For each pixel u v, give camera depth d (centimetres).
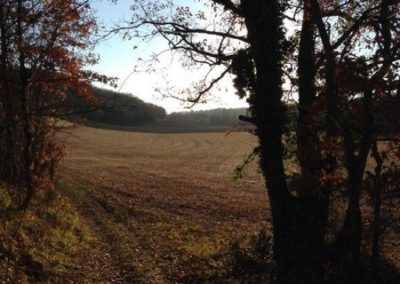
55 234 1633
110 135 10288
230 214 2741
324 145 1125
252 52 1394
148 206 2920
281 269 1361
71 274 1348
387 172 1086
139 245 1848
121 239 1923
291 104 1413
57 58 1778
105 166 5616
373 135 1105
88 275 1378
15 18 1602
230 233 2173
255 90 1427
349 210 1209
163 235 2059
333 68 1069
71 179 4019
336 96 1092
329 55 1099
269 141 1416
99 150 7800
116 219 2445
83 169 5128
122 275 1432
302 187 1233
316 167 1204
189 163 6288
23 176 1903
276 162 1415
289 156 1449
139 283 1357
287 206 1404
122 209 2747
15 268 1212
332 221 1491
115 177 4525
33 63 1736
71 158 6400
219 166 5938
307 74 1338
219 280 1369
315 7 1201
